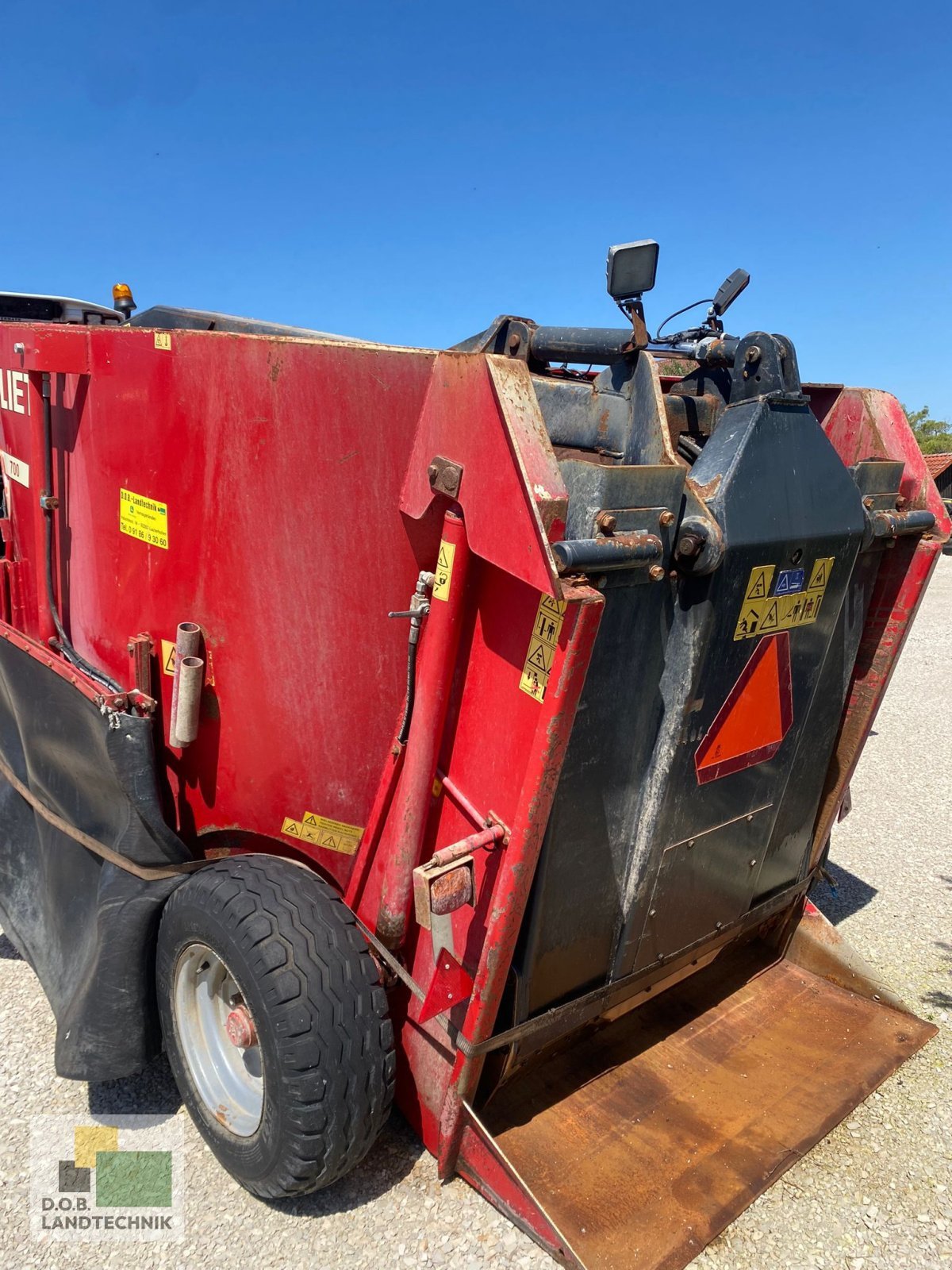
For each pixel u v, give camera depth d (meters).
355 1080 2.05
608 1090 2.56
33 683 2.87
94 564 2.80
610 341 2.09
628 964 2.40
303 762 2.39
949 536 2.71
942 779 5.73
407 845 2.14
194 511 2.41
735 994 3.05
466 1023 2.06
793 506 2.16
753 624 2.19
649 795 2.20
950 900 4.12
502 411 1.71
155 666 2.62
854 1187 2.42
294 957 2.07
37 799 2.97
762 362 2.12
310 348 2.13
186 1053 2.40
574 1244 2.07
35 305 4.08
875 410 2.82
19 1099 2.62
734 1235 2.26
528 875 1.90
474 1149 2.21
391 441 2.07
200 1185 2.34
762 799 2.60
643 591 1.97
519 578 1.73
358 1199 2.27
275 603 2.32
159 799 2.50
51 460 2.90
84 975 2.51
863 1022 2.94
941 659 9.23
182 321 3.15
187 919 2.27
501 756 1.92
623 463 2.08
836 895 4.14
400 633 2.18
